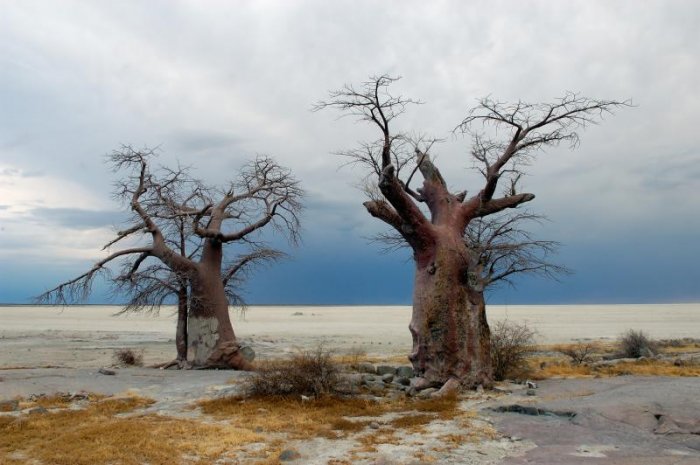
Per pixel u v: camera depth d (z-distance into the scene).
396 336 49.31
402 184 17.73
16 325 66.81
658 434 10.81
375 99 16.44
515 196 18.33
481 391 15.89
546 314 103.12
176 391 16.55
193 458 9.70
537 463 9.20
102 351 34.16
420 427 11.72
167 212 24.75
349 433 11.38
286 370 15.50
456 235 17.14
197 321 23.62
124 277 23.64
